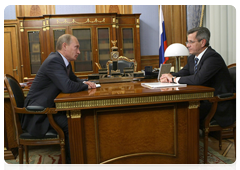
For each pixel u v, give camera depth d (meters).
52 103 1.81
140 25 5.83
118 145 1.64
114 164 1.65
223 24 3.65
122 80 2.34
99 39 5.20
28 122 1.74
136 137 1.66
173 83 1.95
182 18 4.98
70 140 1.53
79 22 5.08
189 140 1.69
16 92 1.85
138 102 1.48
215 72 1.84
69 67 2.12
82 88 1.73
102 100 1.44
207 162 1.99
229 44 3.56
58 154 2.35
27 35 5.07
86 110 1.56
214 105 1.76
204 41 2.03
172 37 5.42
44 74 1.77
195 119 1.68
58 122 1.74
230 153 2.20
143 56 5.89
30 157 2.27
